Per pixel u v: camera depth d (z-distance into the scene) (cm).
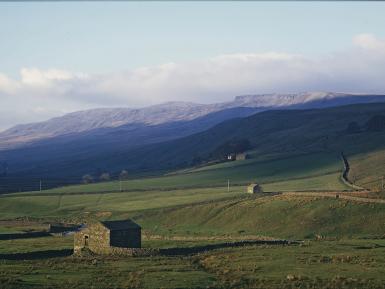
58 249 16888
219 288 11081
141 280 11625
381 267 12975
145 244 18375
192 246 17375
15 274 12131
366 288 11000
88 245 16362
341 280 11612
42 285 11044
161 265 13675
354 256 14475
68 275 12169
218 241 19412
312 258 14238
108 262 14150
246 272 12644
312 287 11100
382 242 17825
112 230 16088
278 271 12681
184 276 12088
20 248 17238
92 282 11438
